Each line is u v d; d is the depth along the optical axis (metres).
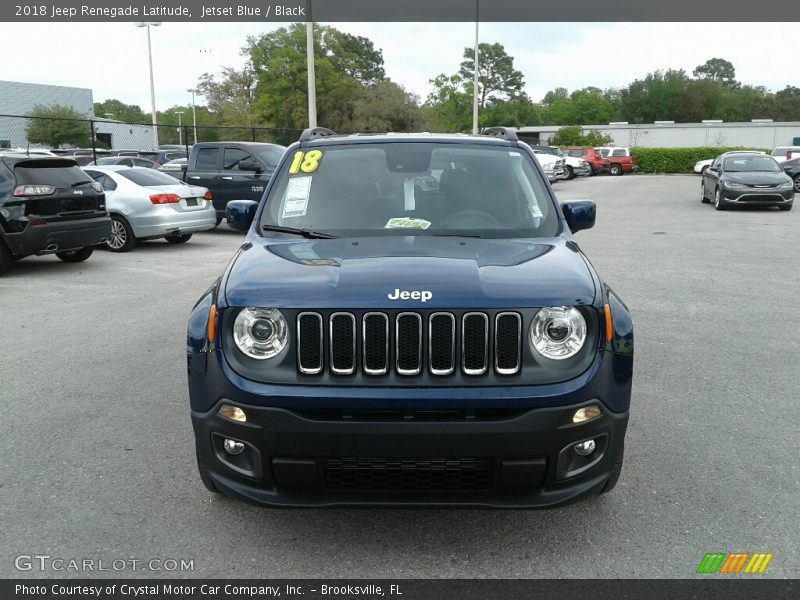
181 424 4.86
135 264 11.65
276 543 3.42
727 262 11.53
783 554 3.30
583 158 47.75
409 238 3.91
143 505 3.76
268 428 3.00
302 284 3.15
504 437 2.96
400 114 62.06
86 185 10.95
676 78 105.12
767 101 112.94
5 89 52.62
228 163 16.12
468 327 3.03
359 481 3.07
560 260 3.48
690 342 6.85
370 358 3.04
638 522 3.59
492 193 4.29
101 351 6.58
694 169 53.22
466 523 3.60
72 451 4.42
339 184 4.34
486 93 91.50
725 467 4.20
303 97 59.97
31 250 10.22
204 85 66.06
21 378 5.82
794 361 6.26
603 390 3.09
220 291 3.27
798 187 27.81
